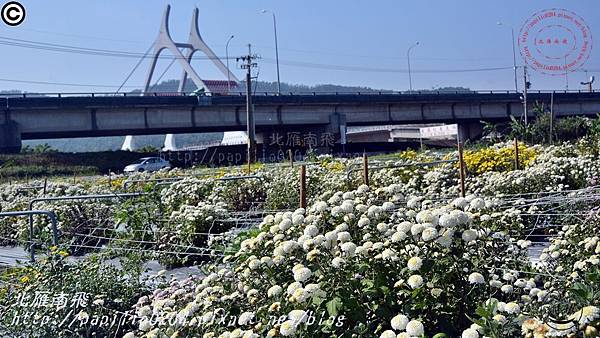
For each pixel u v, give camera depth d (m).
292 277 4.67
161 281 7.02
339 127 54.88
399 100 56.66
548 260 5.69
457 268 4.36
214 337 4.46
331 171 15.14
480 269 4.48
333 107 54.91
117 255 9.47
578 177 12.53
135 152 48.28
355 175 14.10
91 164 45.28
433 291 4.18
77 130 44.62
